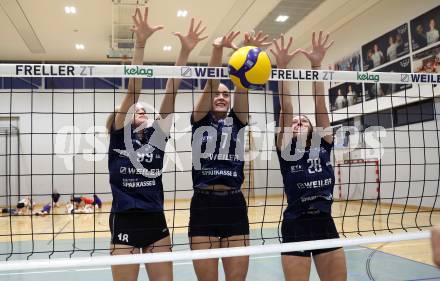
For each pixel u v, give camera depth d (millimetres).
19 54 14375
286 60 3008
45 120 14594
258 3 10930
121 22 11734
